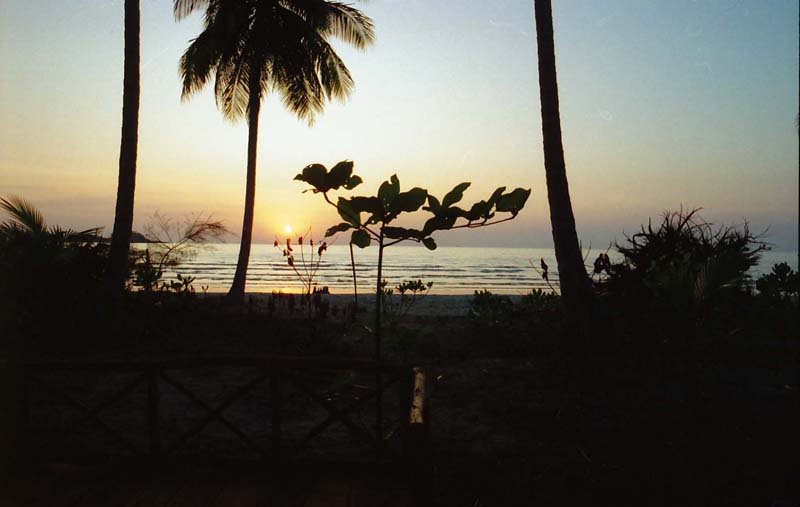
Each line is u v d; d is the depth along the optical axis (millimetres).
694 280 7379
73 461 4109
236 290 17734
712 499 3998
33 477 3930
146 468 4070
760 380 6273
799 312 7461
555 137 9562
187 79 18250
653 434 5078
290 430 5703
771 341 7578
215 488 3838
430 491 3014
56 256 9523
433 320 13719
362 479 4016
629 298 7973
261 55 17953
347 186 4668
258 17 17859
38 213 10180
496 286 44656
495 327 11047
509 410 6133
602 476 4395
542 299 13141
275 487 3873
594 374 7043
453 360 8938
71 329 9477
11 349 8734
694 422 5250
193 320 12141
